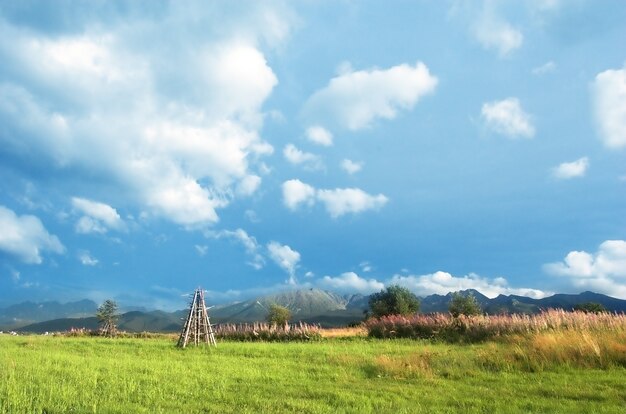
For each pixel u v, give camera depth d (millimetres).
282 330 30375
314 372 14039
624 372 12367
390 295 47688
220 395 10570
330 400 10188
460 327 24703
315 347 22094
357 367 14805
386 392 10852
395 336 26953
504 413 8773
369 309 48750
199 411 9180
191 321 24188
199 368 14703
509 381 11820
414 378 12625
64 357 16578
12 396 9375
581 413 8742
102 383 11609
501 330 22875
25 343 23906
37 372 12719
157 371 13695
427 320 27094
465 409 9219
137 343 25234
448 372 13062
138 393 10547
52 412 8820
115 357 17891
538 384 11281
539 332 20125
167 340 29859
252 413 8961
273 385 11883
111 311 38531
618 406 9195
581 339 14742
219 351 20812
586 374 12266
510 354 14406
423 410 9195
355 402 9859
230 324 33188
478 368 13453
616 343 14172
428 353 15664
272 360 17094
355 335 29344
